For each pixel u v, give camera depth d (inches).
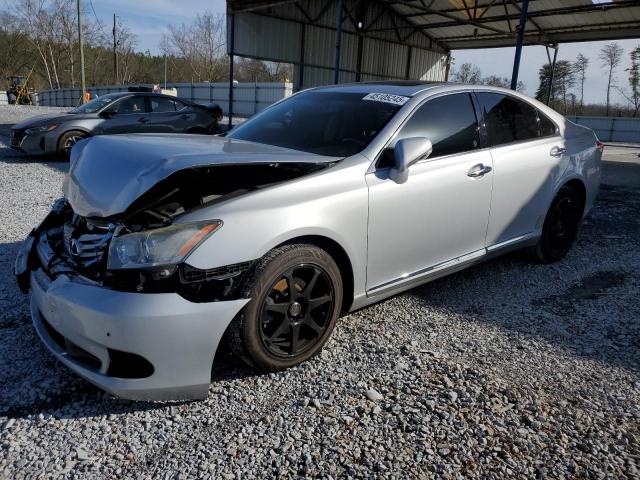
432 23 836.0
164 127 420.5
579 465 81.3
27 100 1841.8
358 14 776.3
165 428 87.7
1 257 162.9
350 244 108.5
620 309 139.9
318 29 761.6
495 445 85.0
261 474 77.8
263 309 96.1
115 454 81.4
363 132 121.9
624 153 683.4
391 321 128.5
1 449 81.7
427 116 128.4
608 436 88.1
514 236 154.2
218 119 461.1
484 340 120.2
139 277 86.4
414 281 126.7
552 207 166.9
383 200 113.1
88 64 2549.2
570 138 172.1
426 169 123.0
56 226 115.8
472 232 138.1
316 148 122.4
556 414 93.5
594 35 679.1
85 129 383.2
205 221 89.6
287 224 96.8
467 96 140.8
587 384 103.2
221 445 83.7
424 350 114.4
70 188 105.3
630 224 236.5
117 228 89.0
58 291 91.1
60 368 104.3
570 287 155.1
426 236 125.1
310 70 770.2
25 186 277.4
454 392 98.7
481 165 136.4
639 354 115.6
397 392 98.5
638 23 614.5
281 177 103.1
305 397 96.1
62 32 2331.4
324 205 103.0
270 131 136.6
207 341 89.0
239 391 97.8
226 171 99.6
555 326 128.6
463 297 145.1
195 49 2471.7
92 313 85.5
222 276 90.5
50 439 84.4
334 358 109.9
